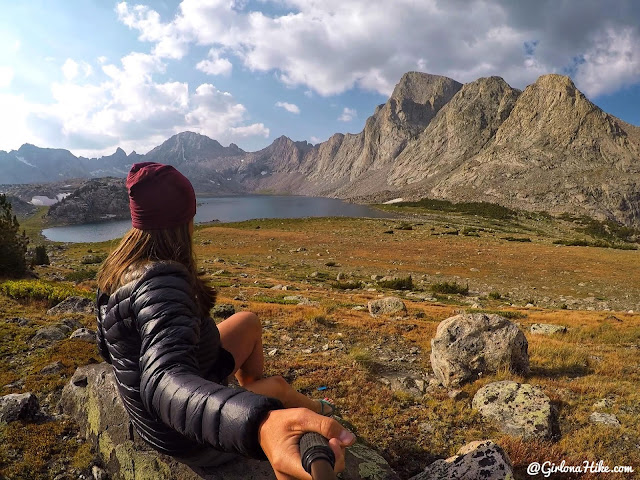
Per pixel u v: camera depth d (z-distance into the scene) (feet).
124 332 5.05
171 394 3.76
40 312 37.88
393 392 24.43
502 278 161.79
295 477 2.94
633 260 203.31
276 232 301.84
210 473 8.93
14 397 15.16
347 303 81.51
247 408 3.29
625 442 19.98
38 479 11.68
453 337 30.14
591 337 52.54
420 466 16.55
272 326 43.34
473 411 21.93
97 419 12.50
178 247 5.27
